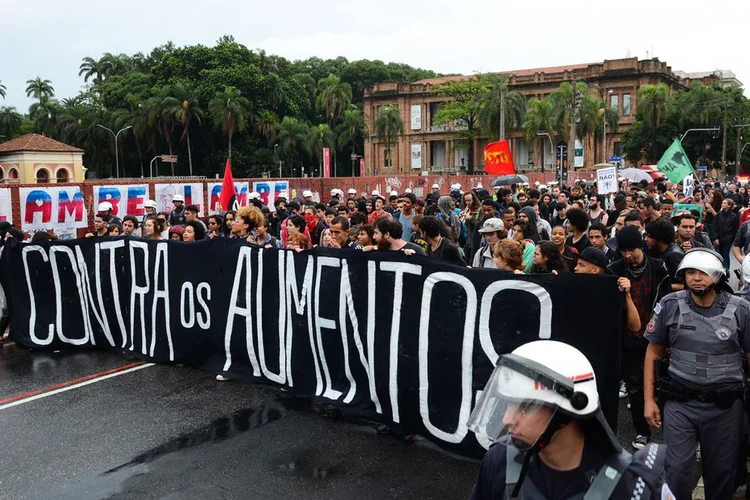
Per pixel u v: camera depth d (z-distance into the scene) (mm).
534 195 14570
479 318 4871
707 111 63656
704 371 3475
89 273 8297
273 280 6570
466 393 4957
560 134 64938
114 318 8164
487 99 66688
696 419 3500
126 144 83875
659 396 3656
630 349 4992
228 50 81125
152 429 5652
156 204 16766
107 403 6344
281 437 5438
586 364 1751
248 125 79938
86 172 89500
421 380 5227
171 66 81062
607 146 77812
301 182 23609
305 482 4633
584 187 28453
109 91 87688
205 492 4516
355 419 5824
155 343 7766
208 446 5277
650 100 64312
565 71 80125
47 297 8586
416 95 89688
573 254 6887
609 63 77438
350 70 111688
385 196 30219
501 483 1874
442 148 90625
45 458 5121
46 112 90500
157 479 4723
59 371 7473
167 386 6832
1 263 8688
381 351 5551
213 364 7238
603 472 1749
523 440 1742
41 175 54656
